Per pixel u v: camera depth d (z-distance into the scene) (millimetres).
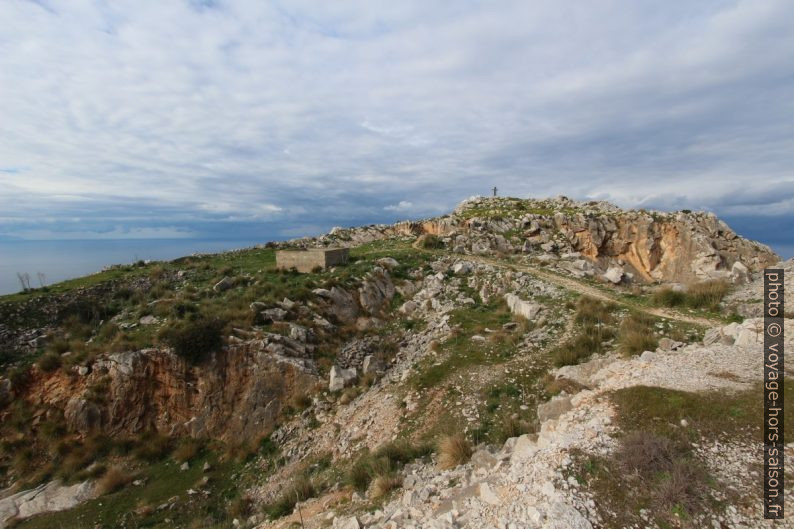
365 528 10148
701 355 14719
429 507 10180
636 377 13766
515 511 8492
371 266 35594
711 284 27328
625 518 7867
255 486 17688
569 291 29094
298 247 52562
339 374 22422
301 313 26875
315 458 18344
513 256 44656
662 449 9078
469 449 13977
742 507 7828
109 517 16391
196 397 21422
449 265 39500
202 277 34812
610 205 67062
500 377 19484
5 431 19797
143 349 22000
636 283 34812
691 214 55062
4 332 24469
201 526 15625
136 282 33531
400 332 28672
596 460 9297
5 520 16312
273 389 21812
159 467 19203
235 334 23156
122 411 20781
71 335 25391
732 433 9680
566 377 17688
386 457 14664
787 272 26203
